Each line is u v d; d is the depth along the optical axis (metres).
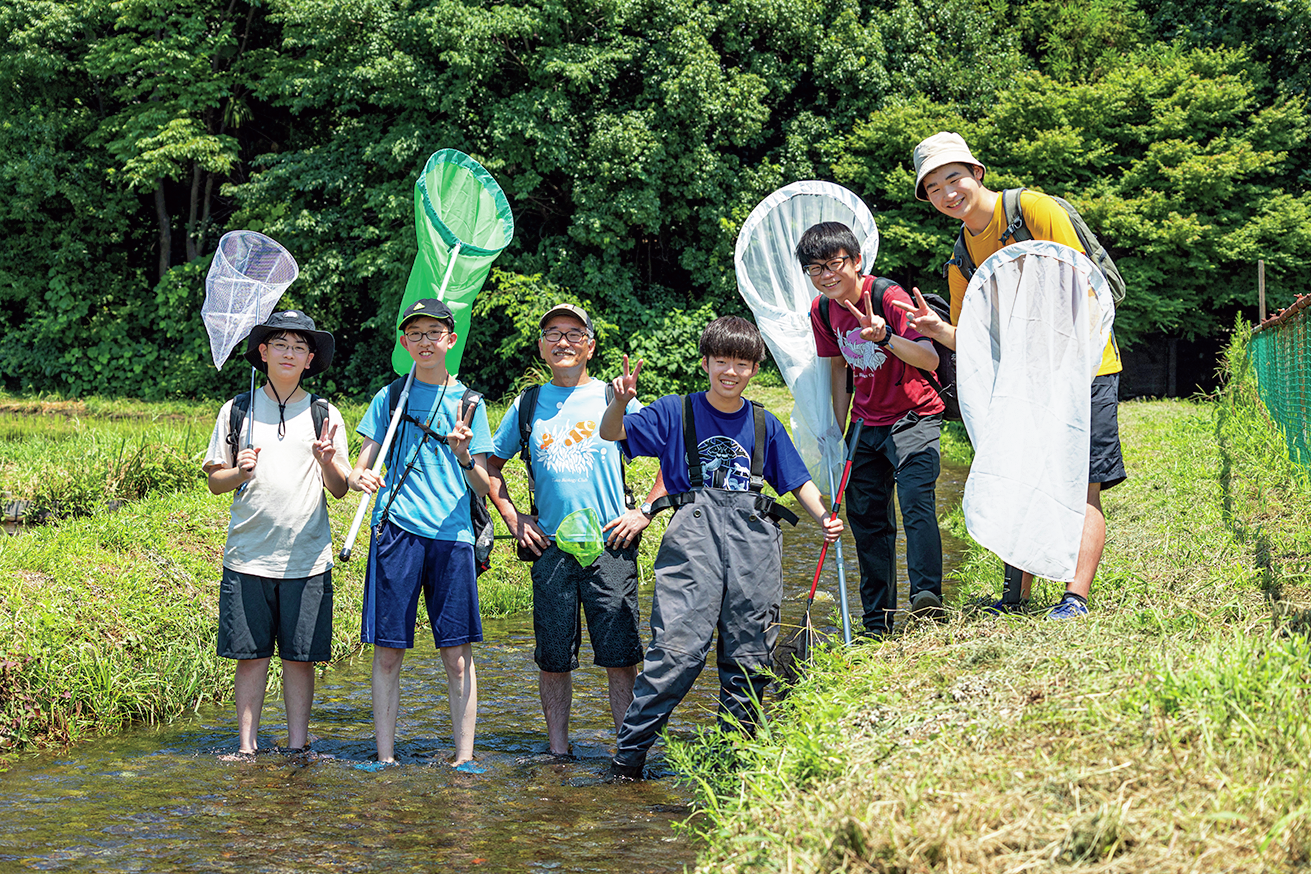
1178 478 8.09
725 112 21.77
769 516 4.05
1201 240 22.30
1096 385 4.21
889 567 4.85
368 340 24.89
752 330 4.03
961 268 4.53
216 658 5.23
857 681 3.64
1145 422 14.30
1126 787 2.43
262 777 3.94
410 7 21.39
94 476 8.29
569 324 4.36
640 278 23.91
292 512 4.24
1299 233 21.77
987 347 4.09
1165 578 4.47
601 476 4.31
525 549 4.35
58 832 3.35
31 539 5.91
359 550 7.25
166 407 22.28
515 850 3.23
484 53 20.47
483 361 23.16
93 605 5.19
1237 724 2.59
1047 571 3.92
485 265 4.66
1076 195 22.66
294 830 3.39
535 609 4.29
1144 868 2.12
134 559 6.02
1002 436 4.00
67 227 25.27
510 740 4.45
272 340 4.33
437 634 4.18
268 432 4.29
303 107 23.34
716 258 22.48
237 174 26.27
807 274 4.51
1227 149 23.03
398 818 3.51
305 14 21.27
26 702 4.40
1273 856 2.11
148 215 26.83
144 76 24.72
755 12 22.53
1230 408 12.19
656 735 3.96
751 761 3.40
